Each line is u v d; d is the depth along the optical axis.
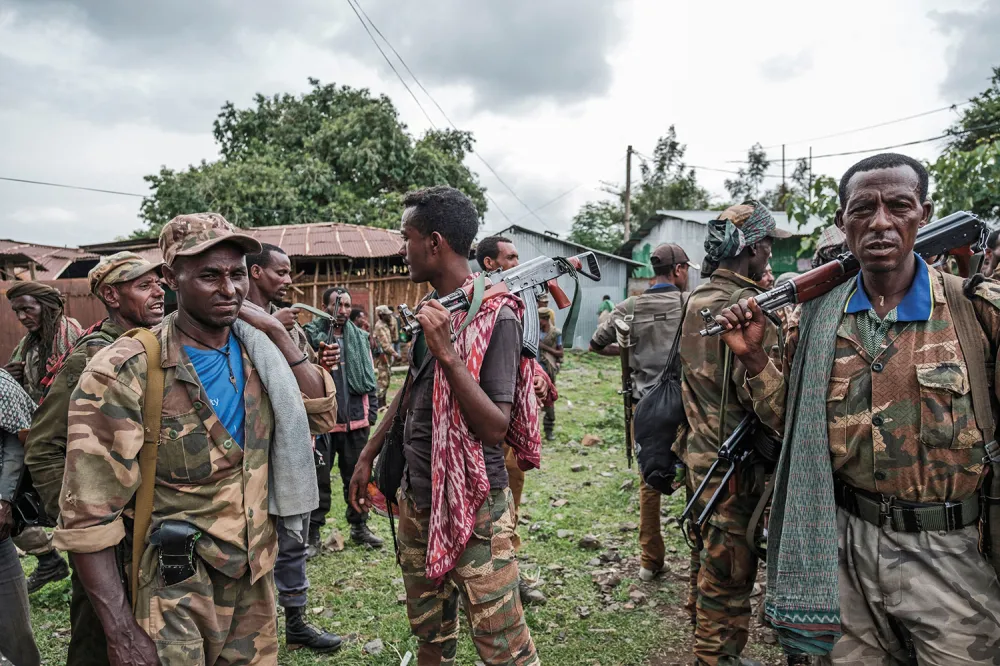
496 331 2.23
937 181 6.84
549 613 3.64
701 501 2.82
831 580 1.83
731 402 2.70
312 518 4.45
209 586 1.83
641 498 3.99
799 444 1.91
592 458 7.15
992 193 6.44
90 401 1.71
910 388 1.78
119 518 1.75
